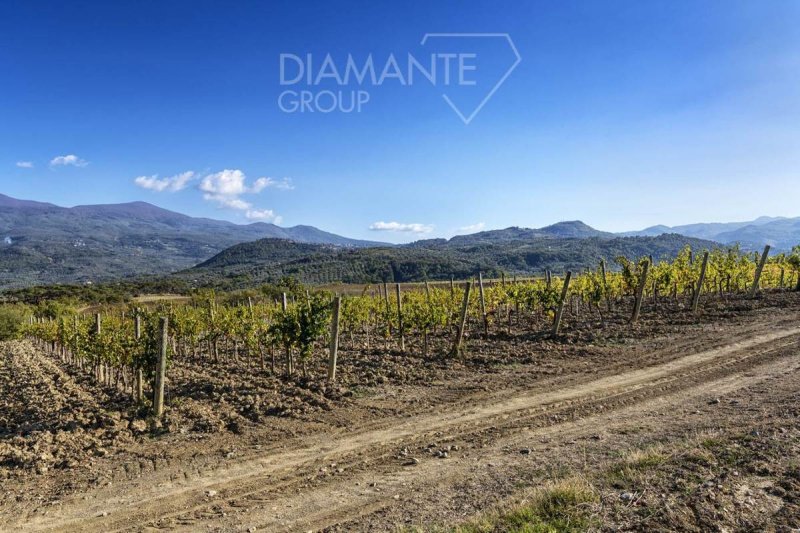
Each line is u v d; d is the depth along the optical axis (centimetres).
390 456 777
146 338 1265
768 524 424
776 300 2234
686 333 1670
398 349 1788
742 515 441
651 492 501
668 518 444
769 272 3181
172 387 1428
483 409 998
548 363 1388
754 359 1231
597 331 1836
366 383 1284
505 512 506
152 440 935
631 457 615
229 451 846
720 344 1445
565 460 674
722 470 534
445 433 869
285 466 765
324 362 1666
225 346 2412
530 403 1012
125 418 1113
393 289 4603
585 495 509
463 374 1330
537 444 767
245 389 1302
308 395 1194
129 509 644
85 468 804
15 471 798
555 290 2173
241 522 586
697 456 578
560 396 1047
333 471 731
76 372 2127
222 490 688
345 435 898
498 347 1678
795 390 894
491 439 816
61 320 2722
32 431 1054
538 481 607
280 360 1834
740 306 2134
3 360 2845
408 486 650
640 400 970
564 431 821
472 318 2539
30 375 2138
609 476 566
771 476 509
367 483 675
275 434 925
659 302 2623
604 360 1370
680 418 816
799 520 424
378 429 920
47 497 695
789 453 560
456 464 716
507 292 2369
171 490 698
